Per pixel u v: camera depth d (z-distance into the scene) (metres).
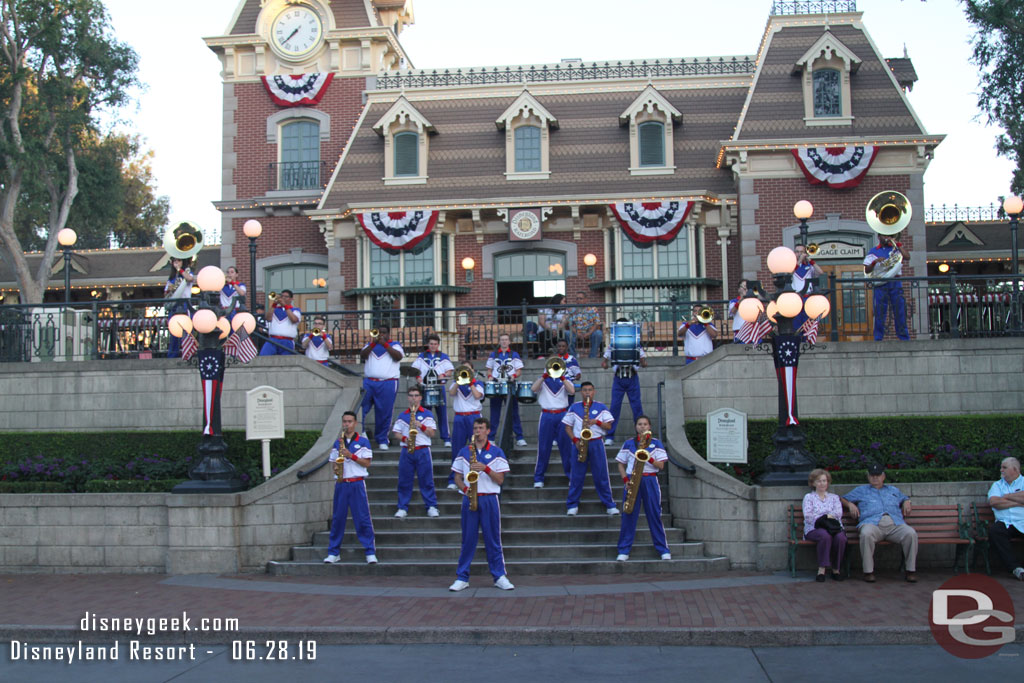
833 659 8.17
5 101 30.11
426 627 9.09
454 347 22.23
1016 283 16.02
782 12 23.91
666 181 24.05
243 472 14.14
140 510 12.90
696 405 15.65
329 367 17.62
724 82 25.45
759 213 22.44
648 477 12.00
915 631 8.66
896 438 14.00
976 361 15.39
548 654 8.53
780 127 22.83
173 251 17.73
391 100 25.95
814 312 12.88
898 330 16.23
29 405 17.20
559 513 13.27
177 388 16.81
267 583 11.65
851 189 22.34
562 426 13.73
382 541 12.75
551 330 19.03
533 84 25.66
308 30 26.98
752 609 9.63
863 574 11.22
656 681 7.57
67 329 18.78
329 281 24.36
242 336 15.90
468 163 24.80
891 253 16.62
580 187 24.17
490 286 24.14
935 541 11.30
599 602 10.11
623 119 24.48
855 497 11.55
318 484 13.34
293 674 8.01
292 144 26.80
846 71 22.88
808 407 15.48
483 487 10.98
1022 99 25.08
